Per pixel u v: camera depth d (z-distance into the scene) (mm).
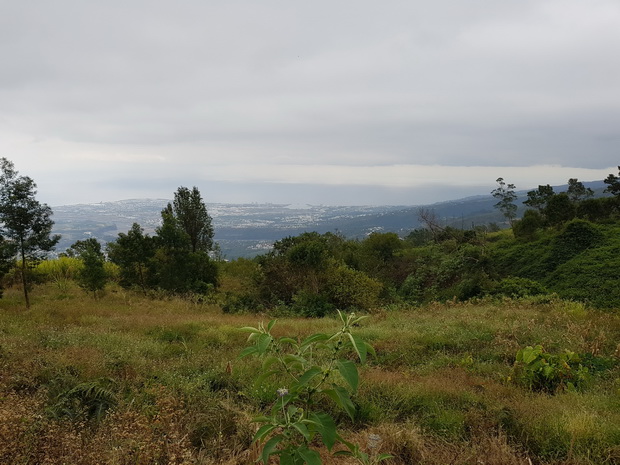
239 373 6000
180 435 3877
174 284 17453
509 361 7379
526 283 15984
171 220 18438
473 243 24641
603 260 16844
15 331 8211
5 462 3012
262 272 18578
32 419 3631
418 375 6531
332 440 1890
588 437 3971
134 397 4777
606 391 5531
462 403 5176
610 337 8062
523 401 5062
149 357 6887
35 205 12664
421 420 4645
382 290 19469
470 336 8703
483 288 17000
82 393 4688
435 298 18641
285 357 2043
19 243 12500
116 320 10594
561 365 6023
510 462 3584
